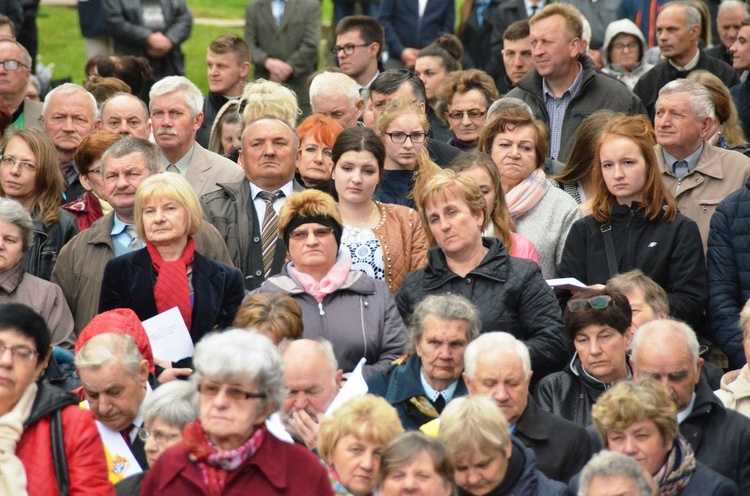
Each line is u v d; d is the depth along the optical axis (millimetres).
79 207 32594
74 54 63062
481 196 27812
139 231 27828
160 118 35062
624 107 39031
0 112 37000
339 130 33688
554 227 31641
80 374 23500
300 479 18781
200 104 35750
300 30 52281
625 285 27125
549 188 32188
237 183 32219
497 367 23141
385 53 54156
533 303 27312
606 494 19328
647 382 22047
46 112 36688
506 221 30031
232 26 72125
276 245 31281
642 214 30078
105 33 54312
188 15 54688
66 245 30281
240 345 18344
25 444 20516
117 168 29906
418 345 24797
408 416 24734
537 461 23281
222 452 18359
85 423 20828
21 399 20734
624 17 51250
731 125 36031
